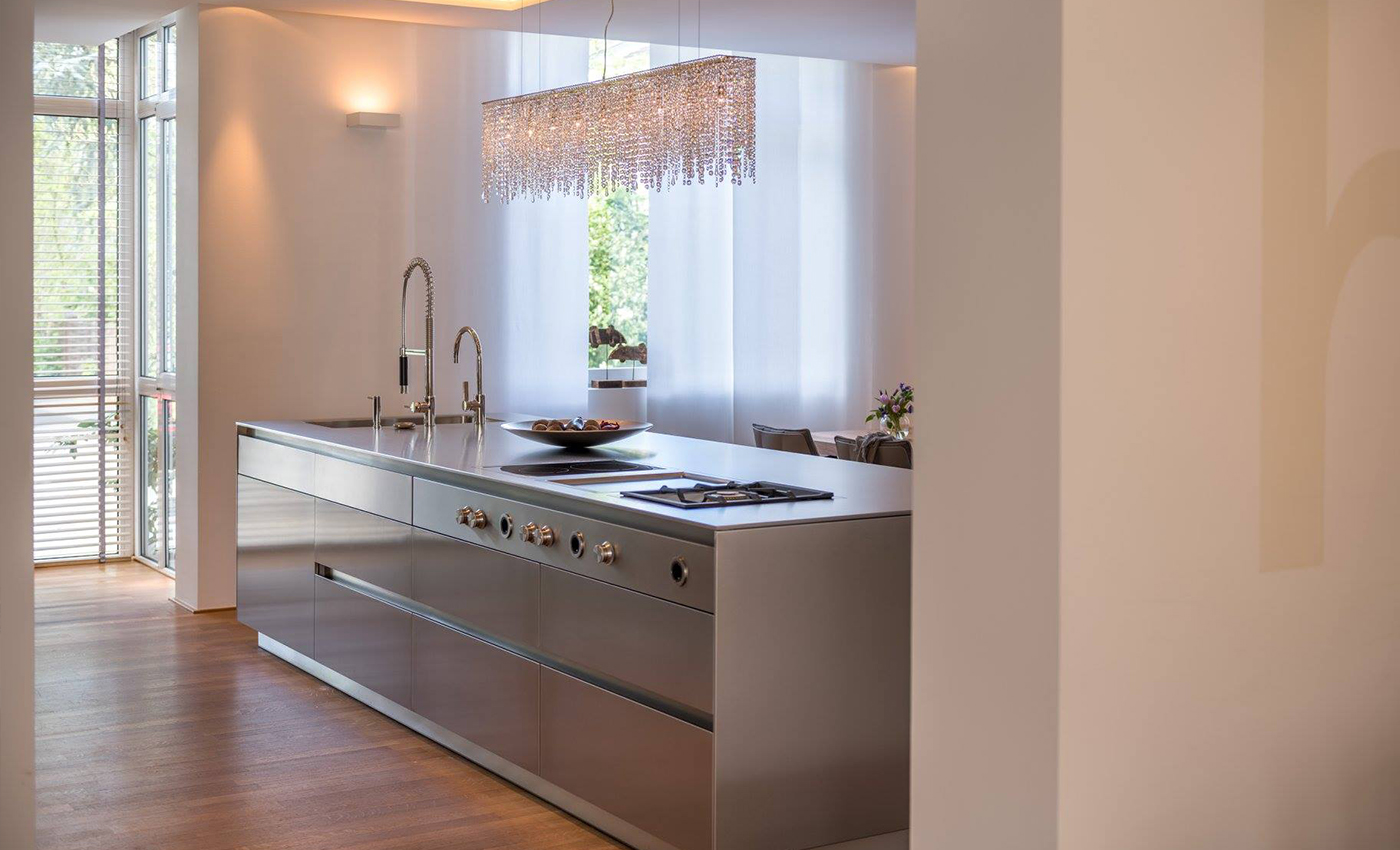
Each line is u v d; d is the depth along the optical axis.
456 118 7.11
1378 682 2.45
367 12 6.60
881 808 3.45
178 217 6.68
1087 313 2.01
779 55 7.86
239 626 6.30
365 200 6.88
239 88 6.55
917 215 2.20
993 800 2.14
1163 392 2.10
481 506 4.13
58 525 7.66
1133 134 2.04
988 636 2.13
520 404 7.39
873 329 8.32
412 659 4.57
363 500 4.82
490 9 6.50
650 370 7.89
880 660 3.43
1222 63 2.14
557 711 3.83
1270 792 2.31
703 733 3.25
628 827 3.62
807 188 8.12
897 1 6.14
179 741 4.56
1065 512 2.01
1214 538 2.19
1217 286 2.15
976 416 2.12
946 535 2.19
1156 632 2.13
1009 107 2.04
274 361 6.69
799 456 4.71
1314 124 2.27
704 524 3.21
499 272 7.28
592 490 3.76
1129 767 2.12
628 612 3.49
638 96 4.87
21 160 2.72
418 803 3.97
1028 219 2.02
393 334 6.99
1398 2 2.37
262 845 3.65
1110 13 2.00
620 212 8.11
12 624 2.74
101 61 7.47
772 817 3.30
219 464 6.59
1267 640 2.28
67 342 7.59
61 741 4.56
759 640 3.25
